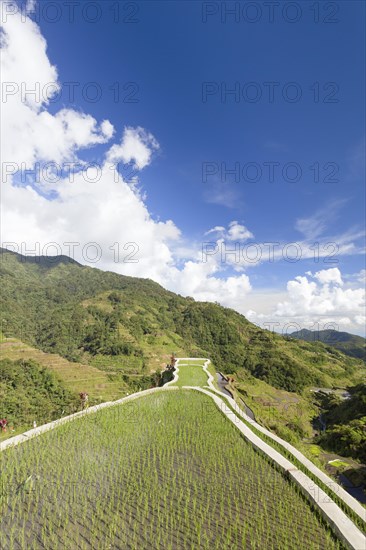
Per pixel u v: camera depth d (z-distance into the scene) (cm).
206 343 13800
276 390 8125
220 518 767
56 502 802
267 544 680
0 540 660
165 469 1041
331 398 8306
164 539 682
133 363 10425
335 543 686
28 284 19800
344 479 2472
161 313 16262
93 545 654
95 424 1482
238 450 1227
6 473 952
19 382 6225
